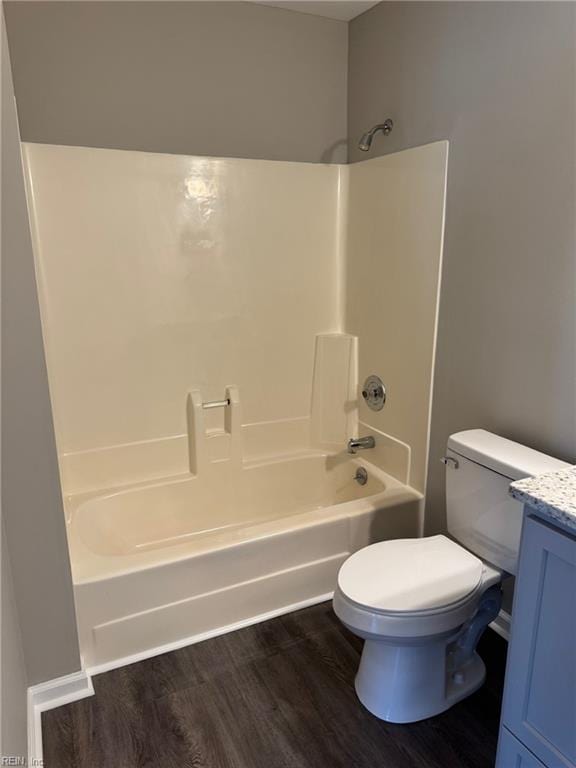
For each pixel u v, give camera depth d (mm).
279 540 2045
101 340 2307
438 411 2170
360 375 2668
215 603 1982
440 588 1578
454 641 1733
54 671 1695
